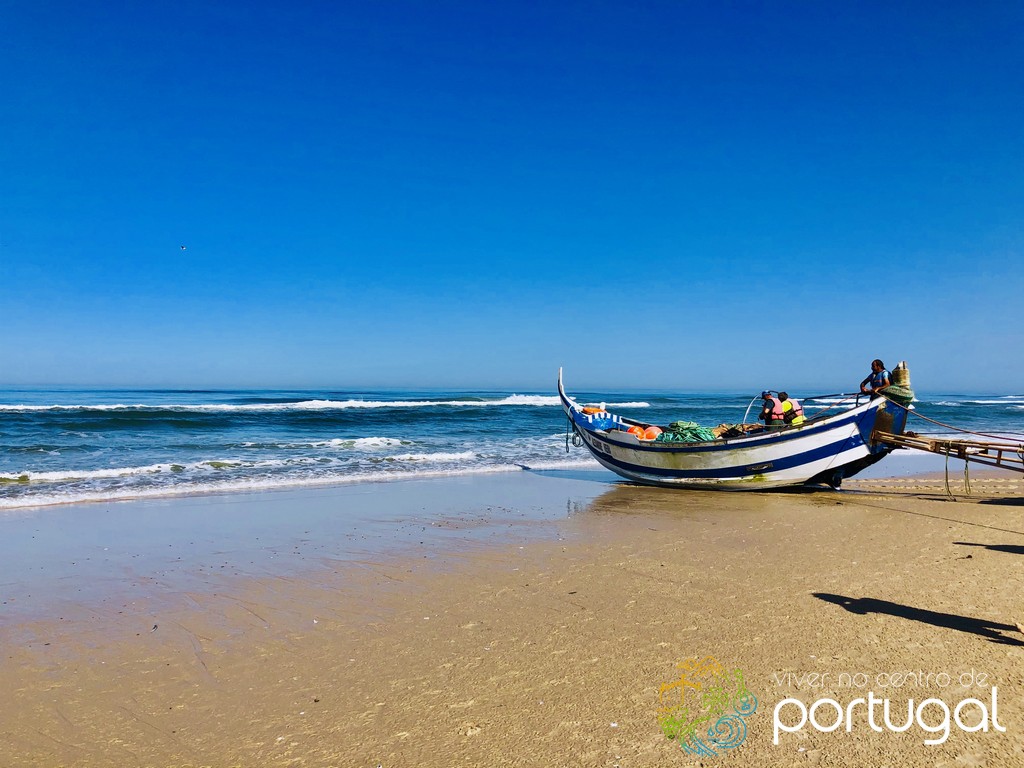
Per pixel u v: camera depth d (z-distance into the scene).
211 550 8.51
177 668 4.94
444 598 6.50
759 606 5.97
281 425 28.94
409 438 24.88
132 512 11.02
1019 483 14.80
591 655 4.96
